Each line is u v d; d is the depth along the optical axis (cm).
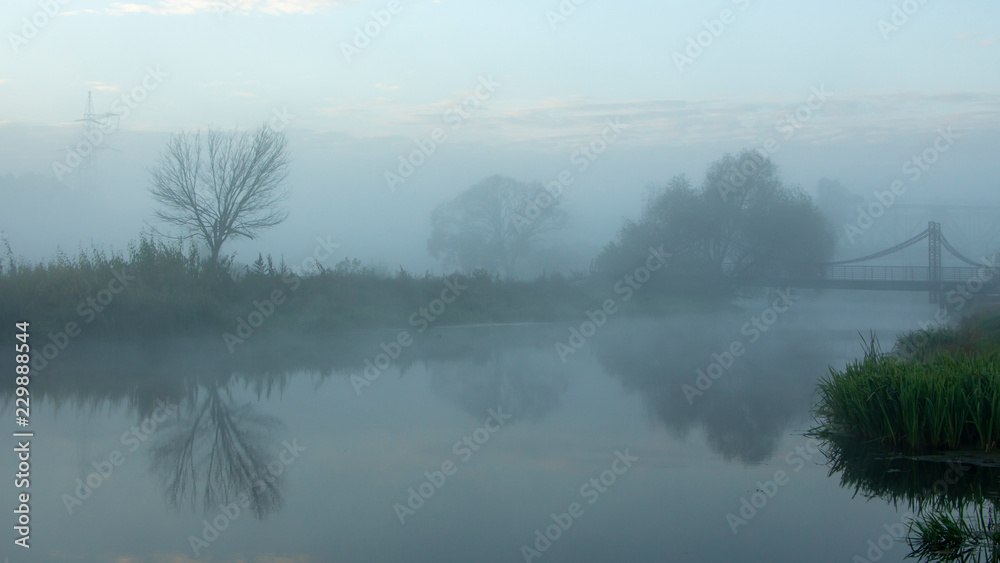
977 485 683
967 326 1641
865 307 5262
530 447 852
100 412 1035
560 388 1284
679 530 584
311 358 1669
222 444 855
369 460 790
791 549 536
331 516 612
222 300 2039
